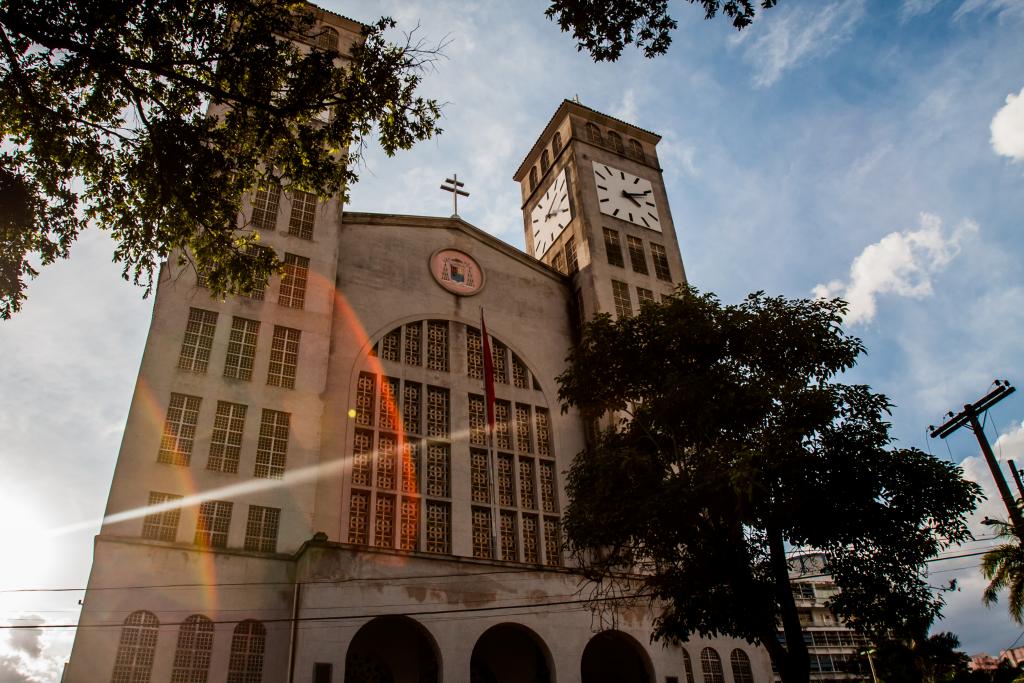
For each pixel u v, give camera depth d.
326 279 29.12
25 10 11.59
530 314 35.19
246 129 14.98
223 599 21.64
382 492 26.78
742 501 15.17
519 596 23.42
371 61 14.56
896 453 15.16
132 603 20.58
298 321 27.61
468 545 27.23
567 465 31.25
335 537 25.00
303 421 25.77
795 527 15.56
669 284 38.78
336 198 31.12
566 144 42.41
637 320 18.55
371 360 29.42
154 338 24.83
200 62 13.73
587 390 19.02
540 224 43.34
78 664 19.30
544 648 23.12
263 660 21.30
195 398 24.48
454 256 34.44
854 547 15.70
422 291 32.47
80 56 12.92
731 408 16.23
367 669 23.69
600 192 40.38
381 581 21.72
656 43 12.53
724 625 16.19
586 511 16.78
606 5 12.05
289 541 23.48
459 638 21.91
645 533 16.27
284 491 24.23
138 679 19.77
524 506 29.69
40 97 13.63
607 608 24.75
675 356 17.94
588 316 35.75
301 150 15.41
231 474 23.78
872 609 15.60
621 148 43.62
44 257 14.06
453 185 36.94
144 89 14.10
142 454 22.86
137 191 14.91
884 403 15.84
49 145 13.83
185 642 20.70
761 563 16.59
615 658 27.22
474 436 30.11
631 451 16.61
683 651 26.83
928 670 32.81
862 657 41.50
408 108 15.09
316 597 20.77
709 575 15.89
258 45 14.86
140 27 12.90
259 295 27.48
